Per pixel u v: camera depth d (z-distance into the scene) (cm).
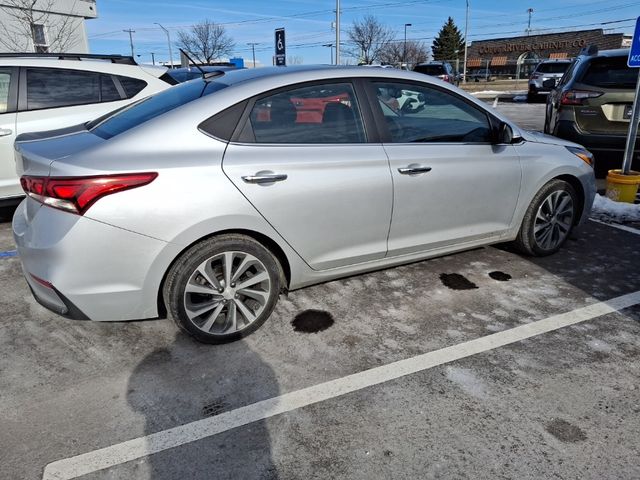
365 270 336
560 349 286
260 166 272
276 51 1462
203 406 241
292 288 313
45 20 1628
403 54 5169
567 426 226
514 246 418
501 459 208
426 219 339
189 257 265
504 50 5878
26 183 259
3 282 376
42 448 215
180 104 281
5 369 270
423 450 213
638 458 208
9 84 470
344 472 203
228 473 203
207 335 284
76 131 311
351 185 300
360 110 312
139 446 216
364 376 263
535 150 385
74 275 246
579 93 635
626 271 393
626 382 256
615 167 673
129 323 316
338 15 2131
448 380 259
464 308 335
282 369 269
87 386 256
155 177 248
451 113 346
